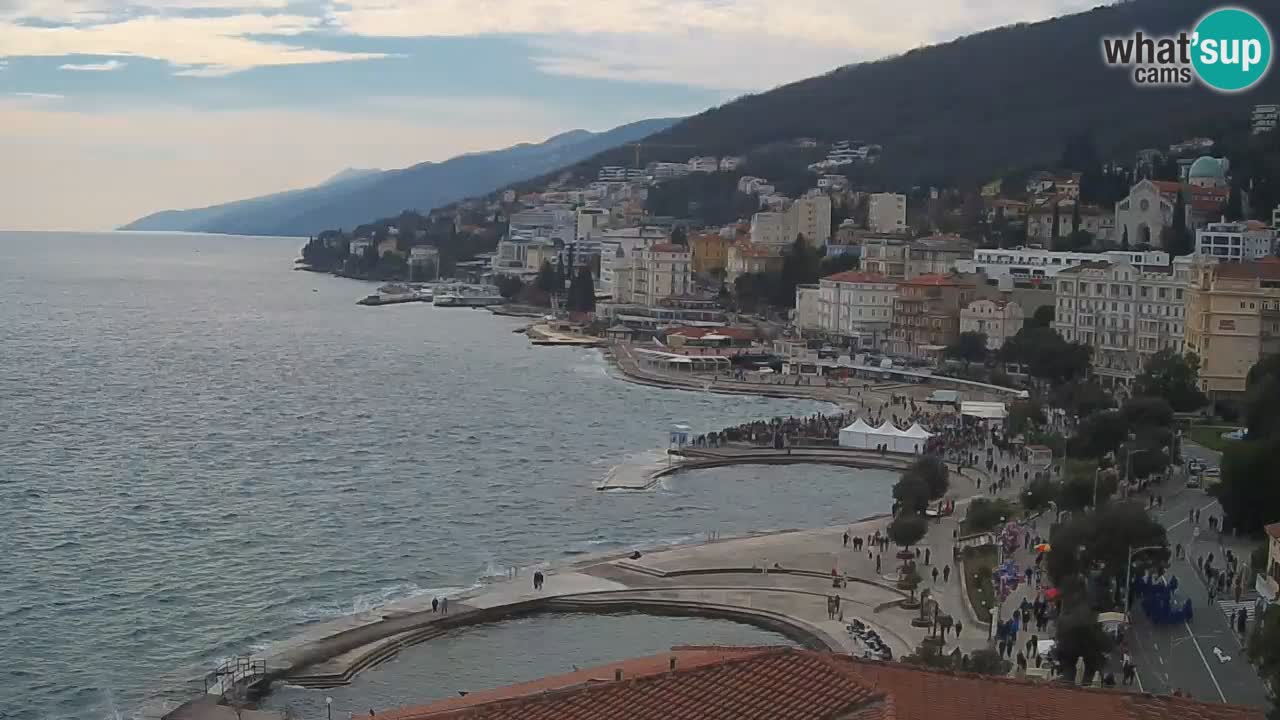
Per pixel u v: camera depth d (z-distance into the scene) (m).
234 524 199.75
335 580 170.12
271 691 131.00
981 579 161.62
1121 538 146.62
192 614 155.50
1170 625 139.38
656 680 61.88
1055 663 123.81
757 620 152.50
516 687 78.69
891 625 148.12
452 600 158.50
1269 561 146.88
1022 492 199.25
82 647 144.25
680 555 179.50
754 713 58.47
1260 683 120.75
